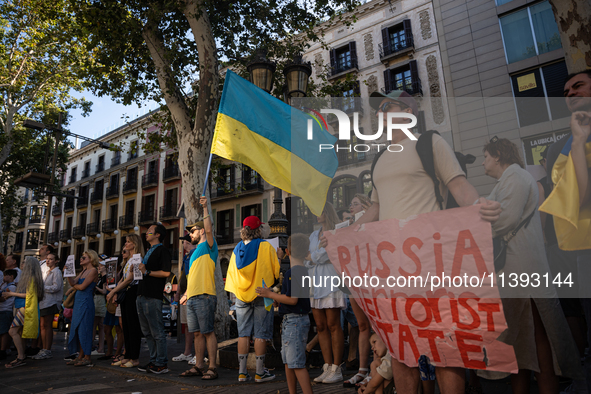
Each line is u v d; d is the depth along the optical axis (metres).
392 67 19.28
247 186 23.47
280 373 4.39
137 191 30.58
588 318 2.14
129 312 4.99
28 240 40.47
